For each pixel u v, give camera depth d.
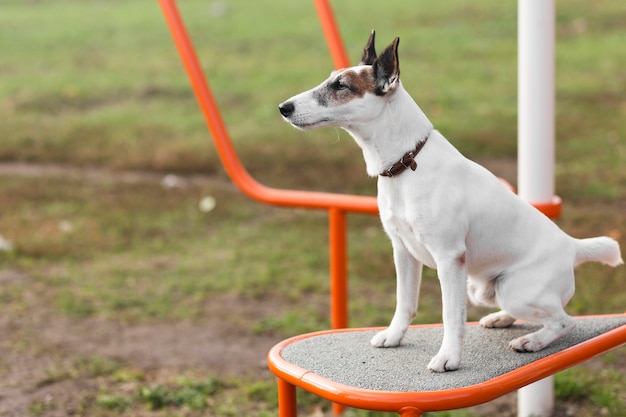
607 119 9.38
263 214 7.36
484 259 2.48
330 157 8.62
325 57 13.13
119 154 8.98
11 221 7.07
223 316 5.26
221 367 4.56
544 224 2.53
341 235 3.78
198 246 6.60
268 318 5.18
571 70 11.50
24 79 12.48
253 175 8.18
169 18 3.76
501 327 2.76
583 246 2.62
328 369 2.38
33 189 7.91
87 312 5.32
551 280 2.46
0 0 19.80
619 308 4.98
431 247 2.40
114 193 7.86
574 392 4.05
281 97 11.05
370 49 2.59
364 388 2.22
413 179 2.40
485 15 15.17
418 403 2.15
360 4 16.94
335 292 3.84
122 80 12.24
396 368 2.37
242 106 10.80
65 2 19.33
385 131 2.42
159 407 4.12
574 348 2.47
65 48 14.53
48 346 4.81
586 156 8.22
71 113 10.75
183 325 5.14
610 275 5.47
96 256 6.40
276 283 5.78
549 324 2.49
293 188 7.79
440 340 2.64
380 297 5.46
